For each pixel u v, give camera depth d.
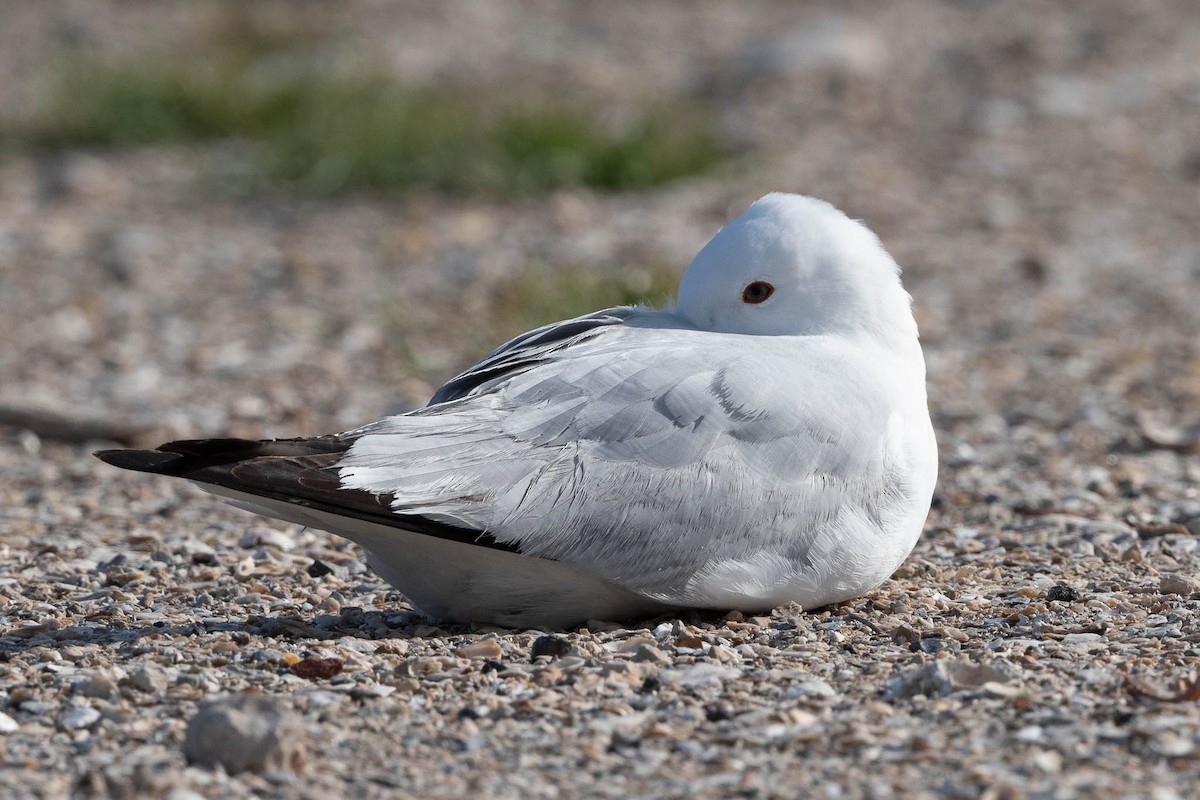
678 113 26.47
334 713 7.09
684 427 7.95
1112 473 12.18
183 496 12.34
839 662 7.68
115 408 15.05
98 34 33.62
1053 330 17.20
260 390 15.72
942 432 13.77
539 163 23.94
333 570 10.01
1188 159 24.45
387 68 28.42
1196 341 16.56
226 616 8.83
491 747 6.73
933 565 9.67
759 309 8.69
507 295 17.48
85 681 7.39
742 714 7.00
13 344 17.45
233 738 6.47
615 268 17.88
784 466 8.04
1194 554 9.92
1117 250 20.34
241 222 22.72
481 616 8.44
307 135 24.83
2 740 6.86
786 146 25.66
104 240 21.70
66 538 10.91
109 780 6.30
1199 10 33.22
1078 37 31.48
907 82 29.19
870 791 6.18
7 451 13.74
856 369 8.34
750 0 37.47
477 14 36.09
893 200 22.81
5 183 24.44
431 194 23.69
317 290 19.41
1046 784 6.16
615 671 7.51
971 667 7.30
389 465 7.62
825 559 8.17
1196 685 7.03
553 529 7.77
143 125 26.53
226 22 31.77
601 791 6.29
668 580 7.99
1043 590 9.11
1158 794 6.03
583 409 7.94
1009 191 23.19
